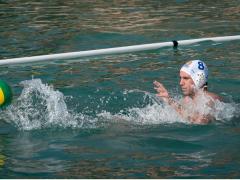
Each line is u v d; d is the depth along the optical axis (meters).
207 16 44.47
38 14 46.00
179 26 41.09
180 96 25.50
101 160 18.89
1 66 31.64
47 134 21.39
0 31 40.22
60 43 36.81
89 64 31.73
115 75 29.19
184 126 22.03
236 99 25.05
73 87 27.08
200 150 19.58
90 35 38.78
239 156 18.92
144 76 28.91
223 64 30.72
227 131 21.39
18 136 21.27
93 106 24.41
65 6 49.47
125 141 20.56
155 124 22.30
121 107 24.31
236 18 43.53
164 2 50.91
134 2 50.84
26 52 34.66
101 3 50.56
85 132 21.55
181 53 33.62
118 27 41.03
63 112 23.52
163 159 18.83
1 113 23.47
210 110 23.14
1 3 51.31
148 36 38.38
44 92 25.59
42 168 18.33
